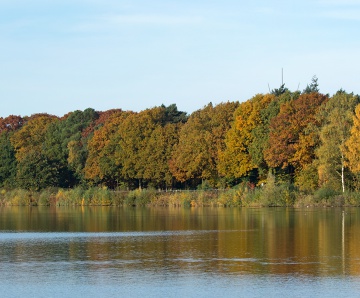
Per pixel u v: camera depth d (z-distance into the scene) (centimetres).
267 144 13788
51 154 19775
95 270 5409
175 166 15825
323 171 12462
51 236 8025
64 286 4812
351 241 7025
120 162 17425
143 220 10538
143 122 17262
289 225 8919
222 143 15362
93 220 10725
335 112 12575
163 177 16625
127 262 5797
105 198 16062
